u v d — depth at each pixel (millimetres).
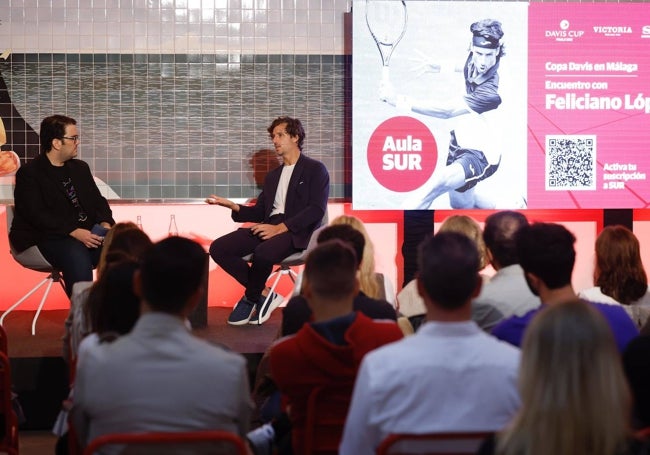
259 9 6855
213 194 6895
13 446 3254
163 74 6824
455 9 6578
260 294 6105
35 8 6730
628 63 6688
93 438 2424
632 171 6730
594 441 1729
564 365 1745
